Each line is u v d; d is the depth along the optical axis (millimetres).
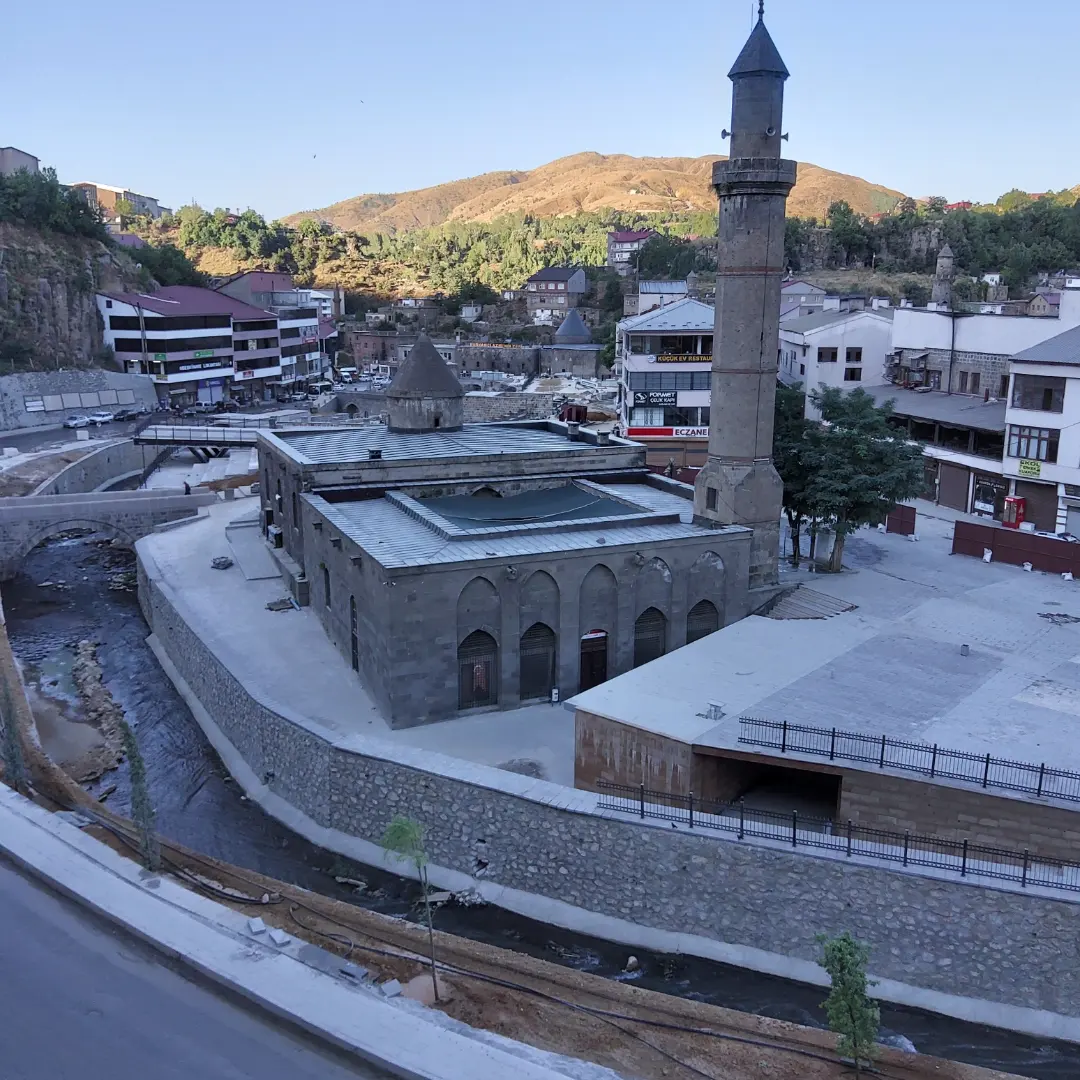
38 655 53906
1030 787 25469
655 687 32969
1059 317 63719
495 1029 21188
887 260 171000
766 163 39812
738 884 27172
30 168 147375
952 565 48406
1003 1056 23625
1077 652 35938
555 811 29250
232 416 115625
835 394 48250
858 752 27672
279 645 44656
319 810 34406
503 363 157250
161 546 63375
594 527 41188
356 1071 16312
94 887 21750
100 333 124188
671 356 76125
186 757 41469
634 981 26625
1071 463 53906
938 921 25250
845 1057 20891
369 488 47719
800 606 42406
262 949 19562
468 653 37000
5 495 74062
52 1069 16125
